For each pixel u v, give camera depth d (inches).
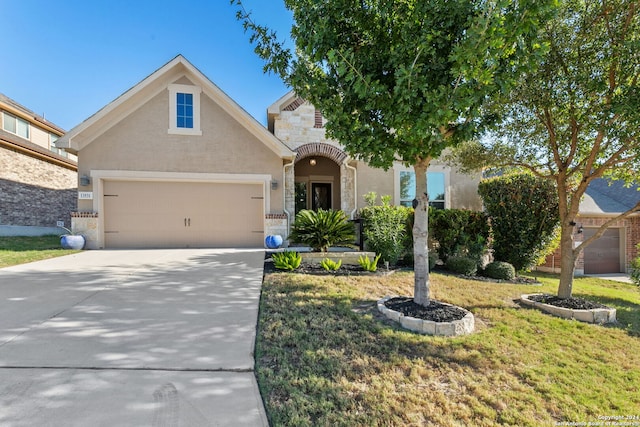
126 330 158.7
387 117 170.2
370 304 214.4
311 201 617.0
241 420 97.3
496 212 405.1
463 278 326.0
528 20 139.5
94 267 302.0
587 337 186.7
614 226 542.6
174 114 450.0
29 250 395.9
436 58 159.6
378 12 173.2
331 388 117.9
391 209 375.2
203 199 462.0
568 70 235.8
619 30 221.0
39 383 111.6
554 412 115.2
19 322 165.3
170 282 249.8
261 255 381.7
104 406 100.3
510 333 183.9
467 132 171.3
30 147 597.6
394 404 111.5
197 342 147.6
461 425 104.2
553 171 289.1
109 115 434.9
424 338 165.9
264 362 133.8
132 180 443.5
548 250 395.2
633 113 193.8
